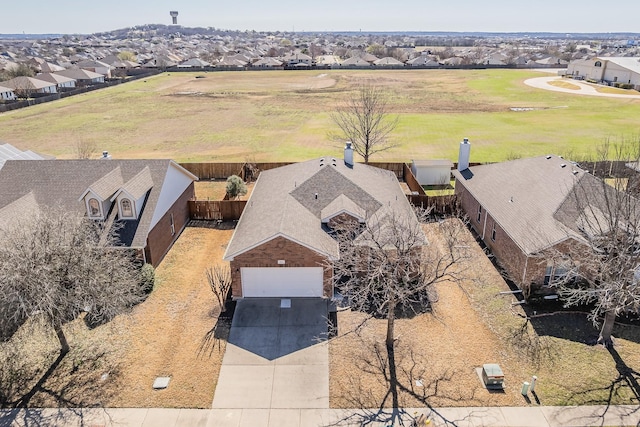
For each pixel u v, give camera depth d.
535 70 142.25
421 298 21.95
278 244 22.38
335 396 17.39
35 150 54.72
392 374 18.45
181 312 22.50
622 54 176.50
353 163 32.47
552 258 21.62
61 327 19.05
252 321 21.80
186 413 16.64
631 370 18.50
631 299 19.27
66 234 18.80
